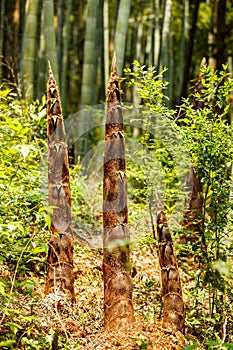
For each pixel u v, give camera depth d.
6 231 3.38
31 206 4.50
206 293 4.34
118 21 7.20
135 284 4.89
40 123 5.01
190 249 4.36
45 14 7.50
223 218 4.14
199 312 4.44
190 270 5.39
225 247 4.24
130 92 13.49
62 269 3.91
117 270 3.62
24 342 3.37
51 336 3.39
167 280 3.82
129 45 14.41
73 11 14.90
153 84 4.38
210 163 4.09
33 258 3.94
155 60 12.34
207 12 13.46
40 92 9.15
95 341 3.54
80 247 5.30
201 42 13.66
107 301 3.63
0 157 4.02
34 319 3.38
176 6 14.18
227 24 12.69
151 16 12.33
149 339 3.49
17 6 10.89
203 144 4.07
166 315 3.79
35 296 4.00
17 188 3.96
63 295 3.84
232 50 12.02
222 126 4.02
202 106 5.98
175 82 12.47
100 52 12.09
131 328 3.56
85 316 3.94
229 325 4.12
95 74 11.16
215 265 2.71
